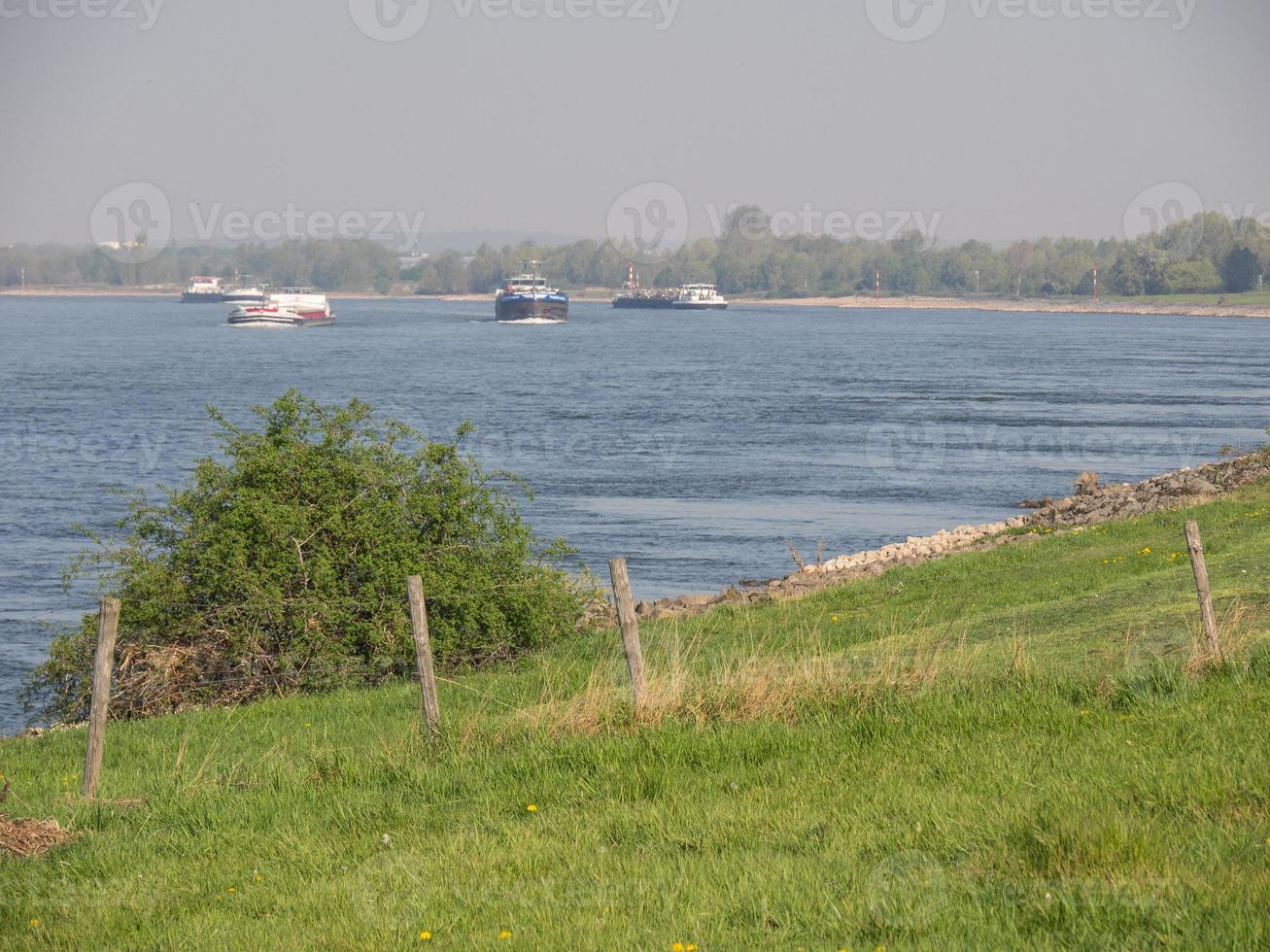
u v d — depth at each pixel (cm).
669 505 15775
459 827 3316
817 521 14812
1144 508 10975
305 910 2806
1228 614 5269
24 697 7469
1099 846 2547
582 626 8038
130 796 4075
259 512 6806
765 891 2569
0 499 16200
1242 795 2823
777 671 4484
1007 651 5216
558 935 2462
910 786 3212
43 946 2769
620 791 3444
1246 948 2083
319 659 6806
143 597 6769
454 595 6925
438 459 7550
